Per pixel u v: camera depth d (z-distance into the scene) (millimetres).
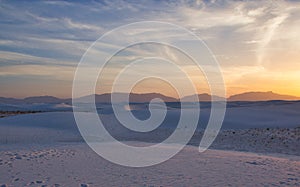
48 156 12914
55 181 9016
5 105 105438
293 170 11055
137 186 8562
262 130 30453
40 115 40531
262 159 13312
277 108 59344
